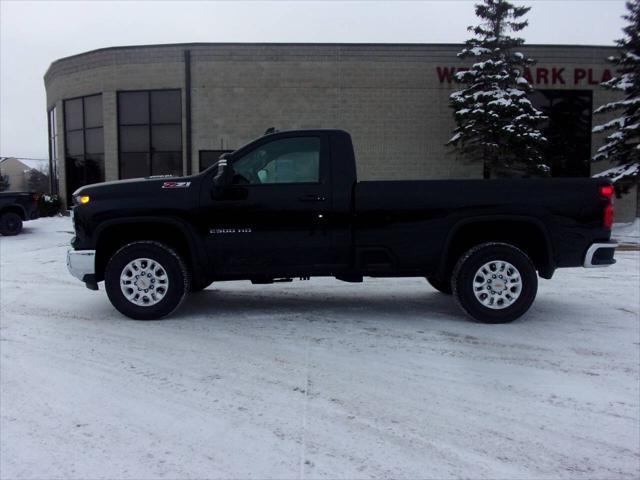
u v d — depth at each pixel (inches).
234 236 225.0
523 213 222.2
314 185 224.2
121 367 176.9
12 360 184.4
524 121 644.1
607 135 754.2
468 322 230.7
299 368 174.9
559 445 126.4
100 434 132.0
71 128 866.8
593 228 223.1
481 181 223.9
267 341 203.8
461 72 681.6
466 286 224.4
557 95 752.3
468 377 167.2
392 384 161.6
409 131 747.4
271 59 741.9
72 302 276.1
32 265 415.5
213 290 306.2
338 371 172.2
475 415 141.3
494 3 660.7
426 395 153.8
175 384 162.4
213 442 127.7
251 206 223.6
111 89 782.5
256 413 142.6
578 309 255.1
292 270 227.1
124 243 240.1
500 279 225.0
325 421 137.9
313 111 745.6
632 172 612.7
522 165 671.8
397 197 223.6
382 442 127.3
